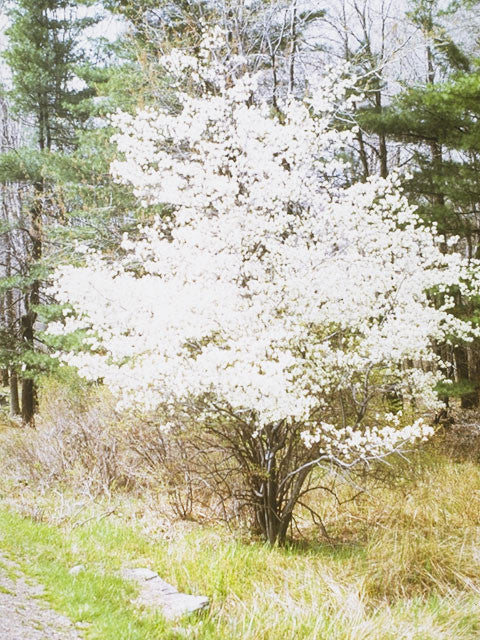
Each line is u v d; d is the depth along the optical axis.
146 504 7.22
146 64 10.34
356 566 5.48
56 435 9.27
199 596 4.50
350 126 10.51
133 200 11.07
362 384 6.41
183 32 11.27
